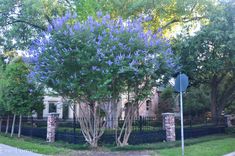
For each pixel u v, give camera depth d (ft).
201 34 61.98
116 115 46.50
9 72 59.52
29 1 60.85
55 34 40.98
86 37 40.55
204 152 41.14
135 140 47.52
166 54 43.98
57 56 40.81
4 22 66.64
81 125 45.39
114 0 63.52
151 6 65.41
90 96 42.45
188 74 66.13
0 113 70.33
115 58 39.63
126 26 42.98
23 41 71.56
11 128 69.87
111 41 40.55
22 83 58.03
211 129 68.18
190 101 107.45
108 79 40.09
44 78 41.96
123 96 48.75
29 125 67.36
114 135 46.06
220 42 61.36
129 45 41.50
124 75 41.37
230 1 63.00
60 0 67.51
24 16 65.51
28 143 51.11
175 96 110.32
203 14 69.62
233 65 66.39
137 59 40.65
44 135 56.18
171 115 53.11
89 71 40.01
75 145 44.86
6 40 74.95
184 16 71.00
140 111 111.65
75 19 44.34
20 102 57.77
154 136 50.47
